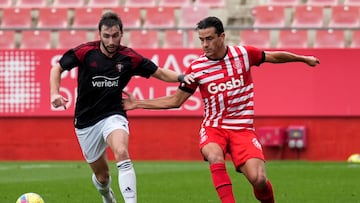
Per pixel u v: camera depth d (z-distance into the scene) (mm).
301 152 55469
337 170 49125
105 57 28281
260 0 66062
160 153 56219
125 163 27547
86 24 64938
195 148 55938
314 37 61344
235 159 26875
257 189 26875
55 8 66062
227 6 64750
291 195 38312
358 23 62750
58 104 27656
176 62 55312
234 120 27250
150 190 40406
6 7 67750
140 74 28969
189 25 62500
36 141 56906
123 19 64625
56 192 39656
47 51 56312
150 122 56219
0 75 56562
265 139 54875
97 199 37188
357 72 54719
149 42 61281
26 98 56688
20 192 39656
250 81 27438
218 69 27203
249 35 60688
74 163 55094
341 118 54938
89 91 28500
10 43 63562
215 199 37156
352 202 36094
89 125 28781
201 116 55688
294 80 55156
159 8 64688
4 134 57062
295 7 63750
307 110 55156
